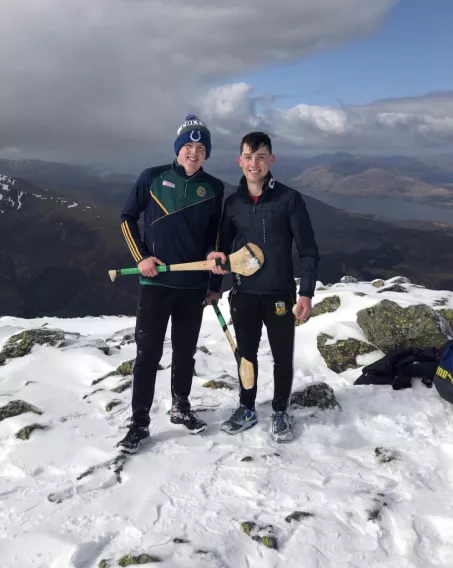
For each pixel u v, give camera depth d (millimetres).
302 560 2020
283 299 3090
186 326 3203
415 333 4895
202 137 2943
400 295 6141
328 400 3607
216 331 6766
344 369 5012
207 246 3203
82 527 2256
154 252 3061
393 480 2637
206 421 3455
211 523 2256
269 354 5418
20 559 2057
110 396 4109
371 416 3529
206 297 3311
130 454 2941
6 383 4637
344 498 2422
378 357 4949
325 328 5387
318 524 2234
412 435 3248
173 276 3039
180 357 3248
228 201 3113
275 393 3232
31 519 2340
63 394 4297
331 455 2934
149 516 2324
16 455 3016
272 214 2982
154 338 3082
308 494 2482
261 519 2285
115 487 2615
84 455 3021
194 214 3029
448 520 2244
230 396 3941
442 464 2842
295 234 3023
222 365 5059
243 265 2982
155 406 3697
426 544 2129
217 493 2521
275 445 3070
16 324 10523
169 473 2721
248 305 3133
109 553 2068
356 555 2062
